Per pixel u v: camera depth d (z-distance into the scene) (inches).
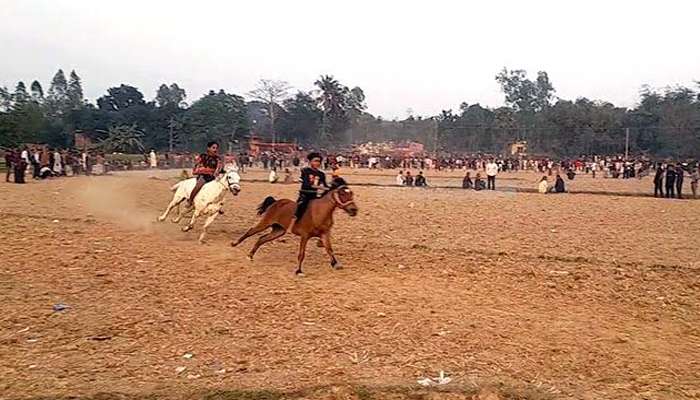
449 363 289.9
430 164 3063.5
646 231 782.5
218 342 312.8
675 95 4276.6
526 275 490.6
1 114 2642.7
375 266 511.8
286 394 251.0
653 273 509.4
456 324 350.0
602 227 818.2
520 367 287.6
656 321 377.1
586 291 446.3
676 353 315.9
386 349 307.0
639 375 282.4
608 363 296.8
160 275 453.1
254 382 263.0
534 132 4281.5
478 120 4667.8
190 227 610.2
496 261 544.1
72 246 551.2
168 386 257.8
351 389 252.8
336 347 308.5
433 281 461.4
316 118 4281.5
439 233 734.5
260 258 531.8
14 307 361.7
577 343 324.8
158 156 2903.5
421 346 312.5
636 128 3981.3
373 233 719.7
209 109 3708.2
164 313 358.6
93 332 323.0
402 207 1048.2
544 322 362.3
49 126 3437.5
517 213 979.9
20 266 467.5
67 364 278.4
